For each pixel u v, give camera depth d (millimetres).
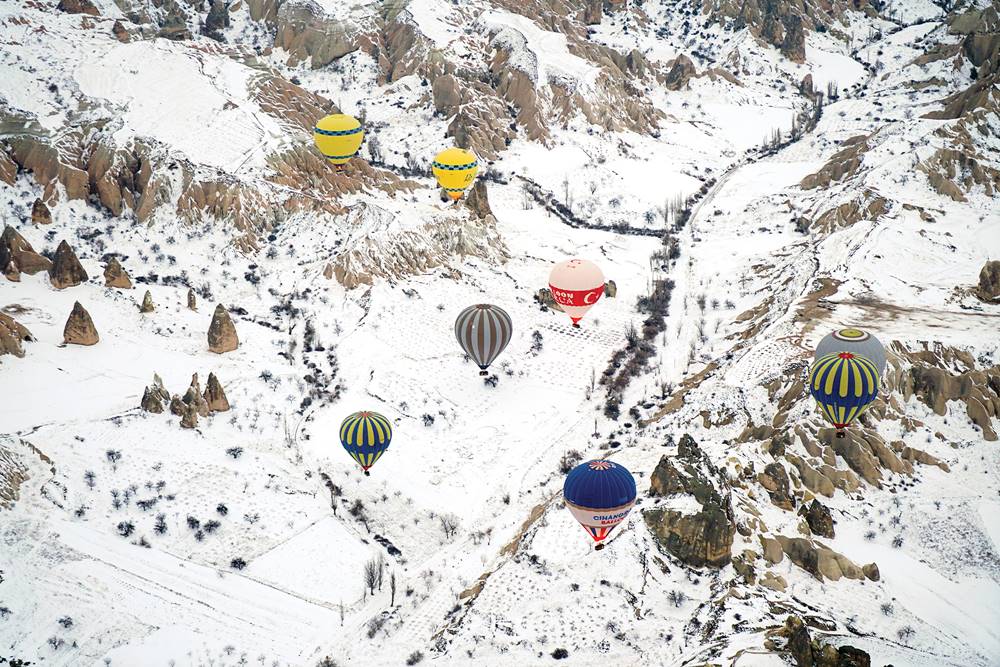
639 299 160625
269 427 128750
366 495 120375
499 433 131875
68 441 121688
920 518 108875
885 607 99250
